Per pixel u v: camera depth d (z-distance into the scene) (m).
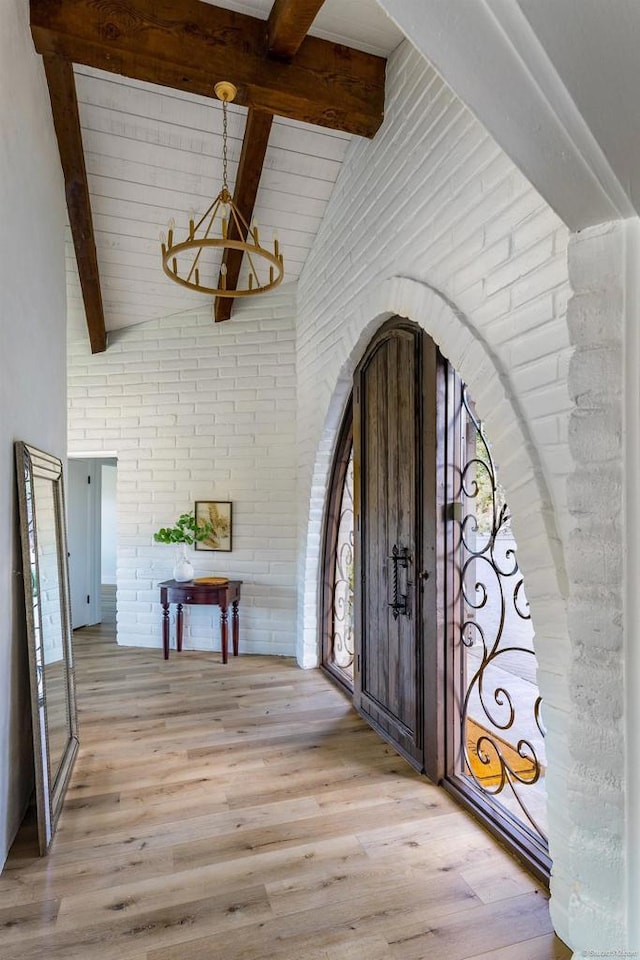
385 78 2.88
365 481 3.31
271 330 4.68
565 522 1.63
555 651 1.68
